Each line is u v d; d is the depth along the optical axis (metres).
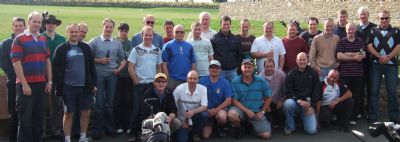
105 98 8.30
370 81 9.25
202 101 8.07
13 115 7.65
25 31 7.07
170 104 7.68
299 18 31.19
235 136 8.34
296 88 8.65
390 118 9.27
